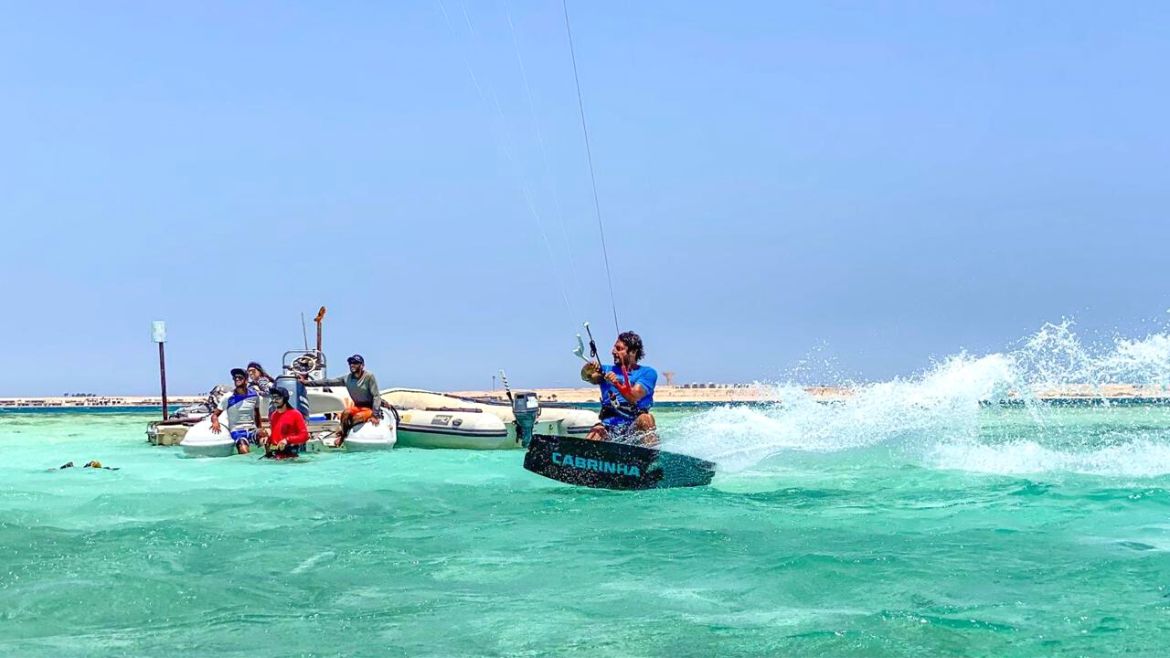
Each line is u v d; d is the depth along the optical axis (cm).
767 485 914
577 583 522
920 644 400
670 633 422
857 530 660
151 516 764
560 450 948
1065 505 748
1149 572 519
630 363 982
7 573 543
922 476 942
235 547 629
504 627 437
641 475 904
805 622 435
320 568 565
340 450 1476
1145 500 763
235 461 1328
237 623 448
